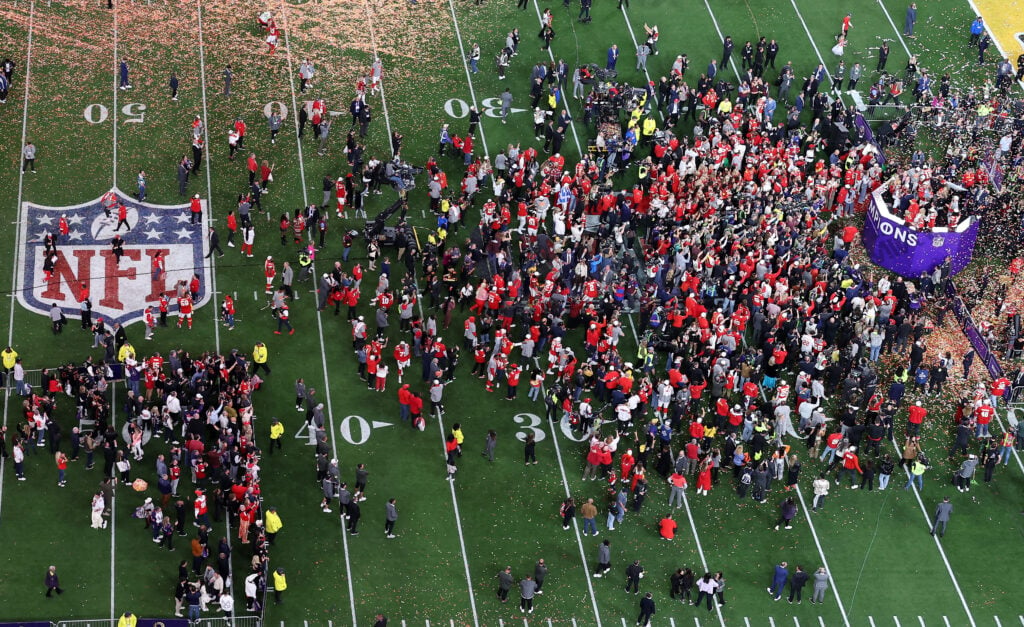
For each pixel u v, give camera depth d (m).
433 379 68.25
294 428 66.50
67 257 72.38
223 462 63.00
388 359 69.50
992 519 66.06
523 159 76.06
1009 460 68.12
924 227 74.12
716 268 71.44
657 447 66.88
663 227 74.12
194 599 59.41
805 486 66.38
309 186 76.62
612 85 81.12
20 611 59.78
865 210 77.62
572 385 68.06
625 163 78.69
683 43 85.88
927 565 64.25
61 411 66.12
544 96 82.12
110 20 84.19
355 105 78.94
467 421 67.50
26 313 69.88
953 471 67.38
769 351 68.19
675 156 77.50
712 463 65.25
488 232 73.50
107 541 62.22
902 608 62.78
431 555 62.88
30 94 79.94
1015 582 63.97
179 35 83.69
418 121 80.44
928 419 69.06
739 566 63.47
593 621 61.34
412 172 76.50
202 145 77.94
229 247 73.50
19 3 84.62
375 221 74.00
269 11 85.38
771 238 72.56
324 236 74.12
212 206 75.31
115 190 75.56
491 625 60.94
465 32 85.44
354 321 68.88
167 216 74.69
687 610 62.00
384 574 62.12
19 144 77.38
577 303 70.31
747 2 88.56
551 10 87.06
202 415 64.75
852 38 87.00
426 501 64.56
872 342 69.69
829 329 69.69
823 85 84.25
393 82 82.31
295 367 68.75
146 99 80.19
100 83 80.81
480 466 65.94
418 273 73.00
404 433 66.75
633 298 71.38
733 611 62.09
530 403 68.38
